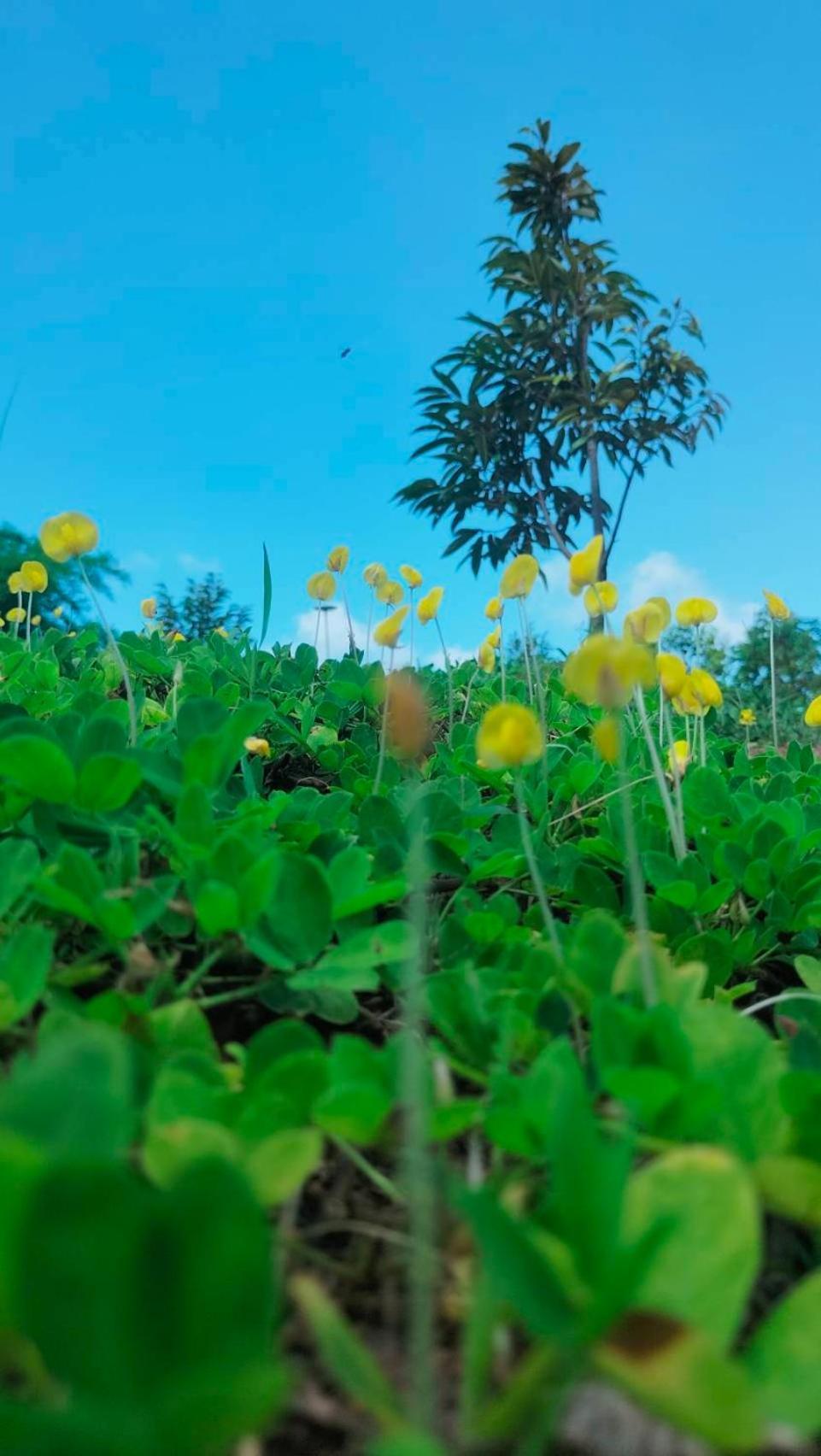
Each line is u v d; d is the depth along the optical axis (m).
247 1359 0.08
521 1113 0.14
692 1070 0.15
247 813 0.27
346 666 0.56
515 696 0.64
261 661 0.62
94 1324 0.08
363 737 0.47
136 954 0.19
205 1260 0.08
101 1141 0.10
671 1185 0.11
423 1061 0.15
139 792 0.26
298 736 0.44
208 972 0.22
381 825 0.30
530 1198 0.14
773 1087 0.15
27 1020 0.18
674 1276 0.11
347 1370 0.09
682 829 0.32
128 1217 0.08
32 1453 0.07
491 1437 0.09
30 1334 0.08
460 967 0.21
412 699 0.13
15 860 0.20
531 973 0.20
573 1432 0.11
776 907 0.29
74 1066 0.10
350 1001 0.20
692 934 0.29
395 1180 0.15
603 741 0.20
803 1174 0.12
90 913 0.18
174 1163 0.11
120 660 0.32
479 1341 0.10
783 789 0.41
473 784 0.37
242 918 0.19
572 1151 0.11
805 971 0.24
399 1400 0.11
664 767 0.45
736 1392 0.09
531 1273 0.09
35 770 0.21
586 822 0.38
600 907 0.29
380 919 0.27
